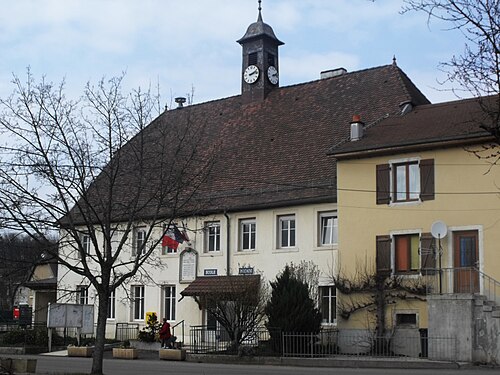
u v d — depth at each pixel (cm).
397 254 3020
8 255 2031
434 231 2873
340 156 3173
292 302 2905
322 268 3234
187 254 3700
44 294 4569
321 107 3859
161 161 2172
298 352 2831
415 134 3031
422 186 2977
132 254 3797
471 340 2642
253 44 4262
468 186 2878
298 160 3597
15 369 2041
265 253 3434
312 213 3316
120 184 2139
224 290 3059
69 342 3753
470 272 2831
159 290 3778
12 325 4391
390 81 3722
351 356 2881
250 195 3572
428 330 2750
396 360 2658
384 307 2992
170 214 2252
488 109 1259
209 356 2972
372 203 3088
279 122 3947
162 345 3300
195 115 4428
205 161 3297
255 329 3083
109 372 2367
